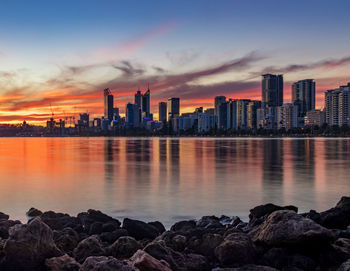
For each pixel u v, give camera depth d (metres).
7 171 56.06
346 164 65.06
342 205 17.89
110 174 50.50
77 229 17.30
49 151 124.75
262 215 18.97
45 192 34.16
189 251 12.55
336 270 10.54
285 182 40.78
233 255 11.26
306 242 11.08
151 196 31.36
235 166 61.81
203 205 27.12
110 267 9.20
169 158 83.19
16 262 10.23
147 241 14.62
